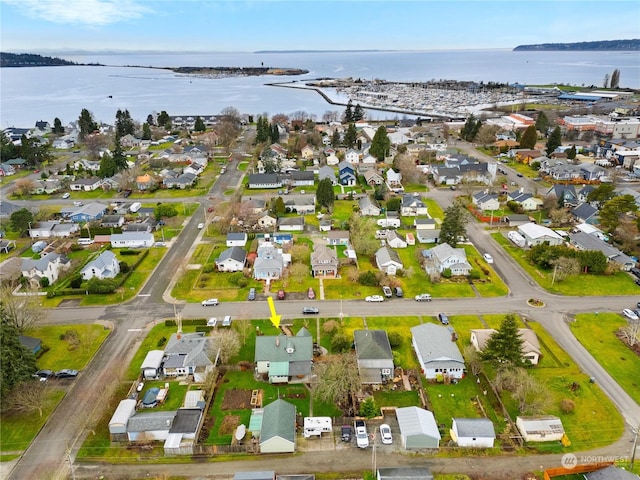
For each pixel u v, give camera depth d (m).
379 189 116.44
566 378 54.19
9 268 77.00
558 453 44.53
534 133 160.38
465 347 58.53
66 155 172.12
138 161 157.62
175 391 53.03
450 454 44.69
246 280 76.31
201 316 67.31
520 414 48.78
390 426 48.12
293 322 65.50
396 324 65.19
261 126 180.00
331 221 99.81
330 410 50.12
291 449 44.94
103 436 46.91
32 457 44.44
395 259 80.12
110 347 60.53
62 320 66.75
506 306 69.62
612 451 44.66
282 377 54.19
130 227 96.12
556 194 111.00
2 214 104.38
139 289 75.25
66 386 53.66
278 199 107.19
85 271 77.12
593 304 70.12
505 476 42.06
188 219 105.94
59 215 107.69
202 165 150.12
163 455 44.84
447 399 51.53
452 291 74.06
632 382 53.78
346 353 55.41
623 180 128.38
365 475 42.38
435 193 123.19
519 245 89.94
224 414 49.41
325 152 159.00
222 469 43.19
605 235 91.88
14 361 49.47
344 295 73.00
